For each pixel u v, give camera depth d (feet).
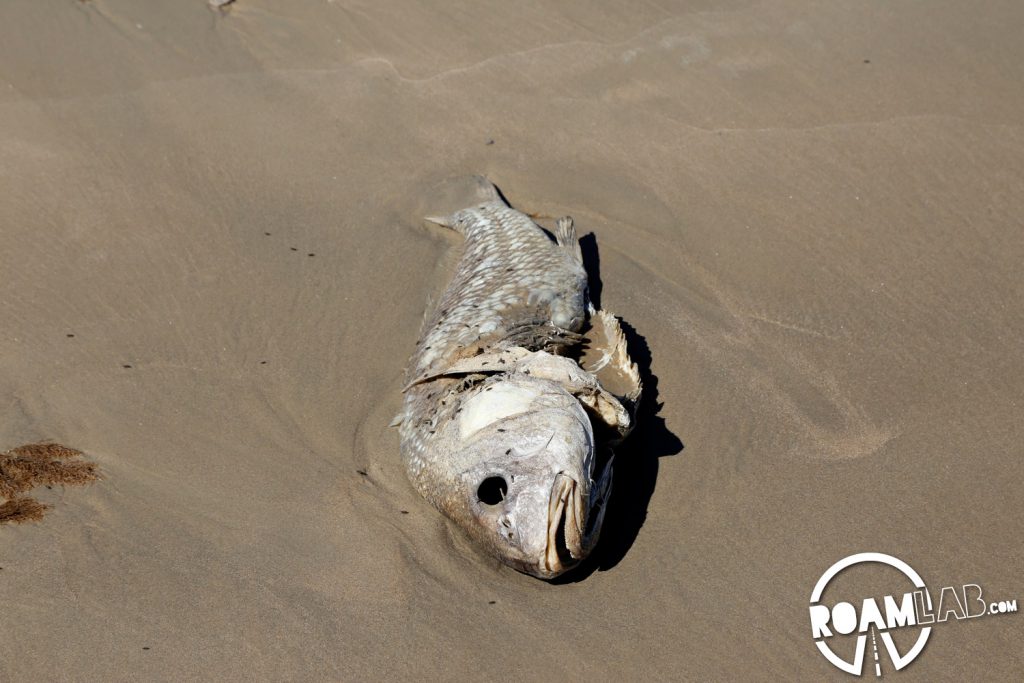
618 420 14.32
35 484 15.12
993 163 20.43
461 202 20.65
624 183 21.03
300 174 21.89
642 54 24.54
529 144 22.30
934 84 22.79
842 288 17.97
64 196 21.12
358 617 13.26
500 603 13.47
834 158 21.08
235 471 15.47
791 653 12.48
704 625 12.91
